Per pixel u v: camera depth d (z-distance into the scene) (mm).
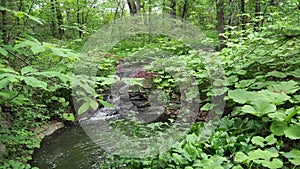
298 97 2664
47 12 3361
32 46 1321
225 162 2418
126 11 10805
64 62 1937
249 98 2758
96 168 3535
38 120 5238
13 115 4199
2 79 1212
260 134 2730
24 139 3662
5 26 2021
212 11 8797
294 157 2100
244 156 2137
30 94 3822
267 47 3742
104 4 8586
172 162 2520
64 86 1855
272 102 2598
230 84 3373
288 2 5020
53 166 3766
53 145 4465
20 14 1521
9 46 1617
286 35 3455
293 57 3500
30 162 3877
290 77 3512
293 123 2496
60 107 5387
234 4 6672
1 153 3266
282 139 2600
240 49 3770
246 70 3816
